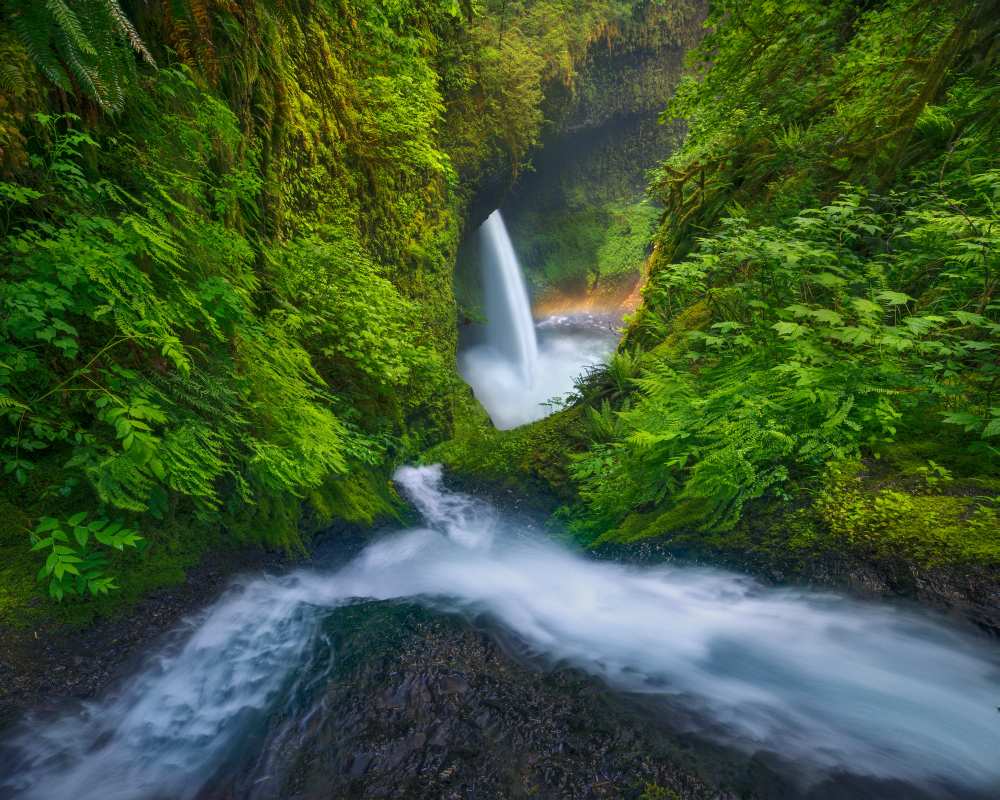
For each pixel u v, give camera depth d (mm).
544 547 5410
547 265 26156
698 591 3611
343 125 7523
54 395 2883
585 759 2152
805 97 7613
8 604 2568
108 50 2578
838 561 3111
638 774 2061
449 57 11727
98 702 2531
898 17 6391
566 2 19281
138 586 3088
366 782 2139
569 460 6641
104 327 3162
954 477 3330
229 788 2205
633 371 7188
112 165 3430
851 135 6621
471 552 5520
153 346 3211
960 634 2525
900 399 3848
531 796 2012
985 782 2041
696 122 9312
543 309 25766
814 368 3787
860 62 6730
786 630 3051
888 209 5387
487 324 20141
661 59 23484
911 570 2848
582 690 2592
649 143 26844
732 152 9062
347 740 2344
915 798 1950
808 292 4516
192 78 4180
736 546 3672
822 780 2027
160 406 3215
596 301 26547
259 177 5387
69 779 2250
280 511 4465
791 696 2615
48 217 2938
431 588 4301
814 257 4184
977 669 2414
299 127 6312
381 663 2787
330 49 7293
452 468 8023
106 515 3080
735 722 2398
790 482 3771
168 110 3932
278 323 5203
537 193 26016
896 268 4543
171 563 3346
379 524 5617
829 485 3568
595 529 5164
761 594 3285
